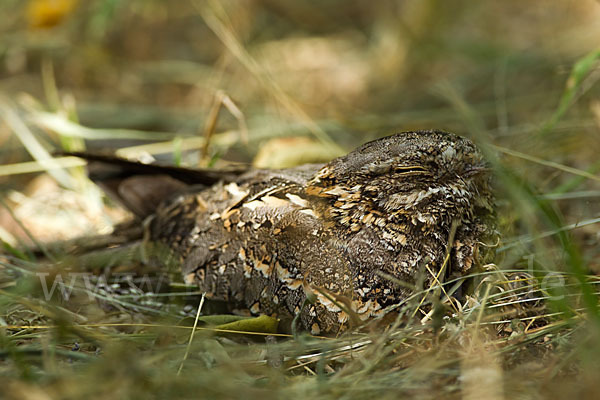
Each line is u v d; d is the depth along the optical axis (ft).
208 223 26.20
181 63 54.34
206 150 35.01
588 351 18.40
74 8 50.88
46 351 19.49
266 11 60.08
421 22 54.54
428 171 22.97
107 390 17.28
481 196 24.64
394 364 20.13
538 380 18.29
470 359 19.04
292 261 23.25
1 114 43.27
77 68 51.78
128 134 38.32
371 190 23.03
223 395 17.81
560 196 28.94
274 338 22.95
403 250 22.48
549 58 48.37
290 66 54.39
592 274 25.39
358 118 43.70
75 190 36.06
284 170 27.17
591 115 36.58
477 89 49.03
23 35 51.08
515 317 21.99
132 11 55.11
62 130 37.55
